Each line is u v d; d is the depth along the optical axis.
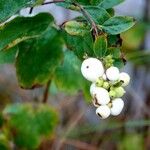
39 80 0.37
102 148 0.64
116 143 0.64
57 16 0.63
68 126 0.63
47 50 0.36
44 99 0.51
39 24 0.30
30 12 0.31
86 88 0.42
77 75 0.42
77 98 0.64
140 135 0.64
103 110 0.24
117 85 0.25
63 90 0.42
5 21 0.28
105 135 0.64
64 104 0.61
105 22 0.27
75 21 0.28
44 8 0.60
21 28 0.30
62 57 0.37
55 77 0.42
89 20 0.28
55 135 0.56
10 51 0.38
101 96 0.24
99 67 0.25
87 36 0.29
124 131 0.64
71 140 0.60
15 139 0.52
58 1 0.29
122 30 0.27
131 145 0.64
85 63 0.25
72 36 0.30
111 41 0.28
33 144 0.52
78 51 0.30
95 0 0.29
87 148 0.61
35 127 0.52
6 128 0.52
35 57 0.36
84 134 0.63
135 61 0.62
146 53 0.57
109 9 0.32
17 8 0.28
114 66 0.27
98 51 0.25
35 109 0.52
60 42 0.36
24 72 0.36
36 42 0.36
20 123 0.52
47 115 0.52
